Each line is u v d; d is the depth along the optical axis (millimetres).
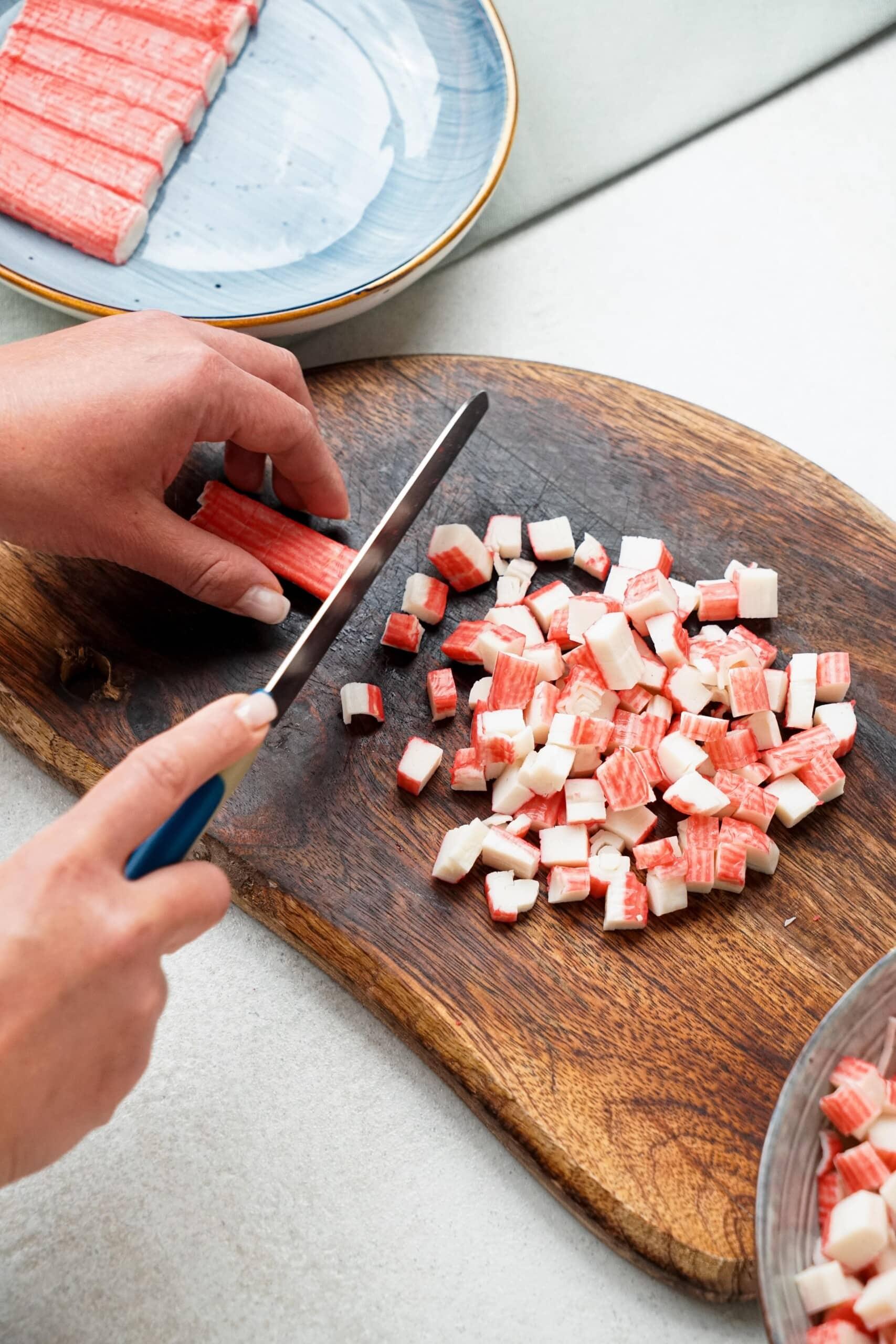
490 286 747
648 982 583
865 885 597
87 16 711
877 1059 539
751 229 753
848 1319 515
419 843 604
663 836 613
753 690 608
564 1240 566
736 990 582
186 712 624
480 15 716
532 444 667
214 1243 565
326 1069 590
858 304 738
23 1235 566
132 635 634
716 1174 555
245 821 605
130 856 499
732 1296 548
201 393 587
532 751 610
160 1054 592
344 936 590
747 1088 567
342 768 615
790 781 608
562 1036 575
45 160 695
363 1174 575
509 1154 578
